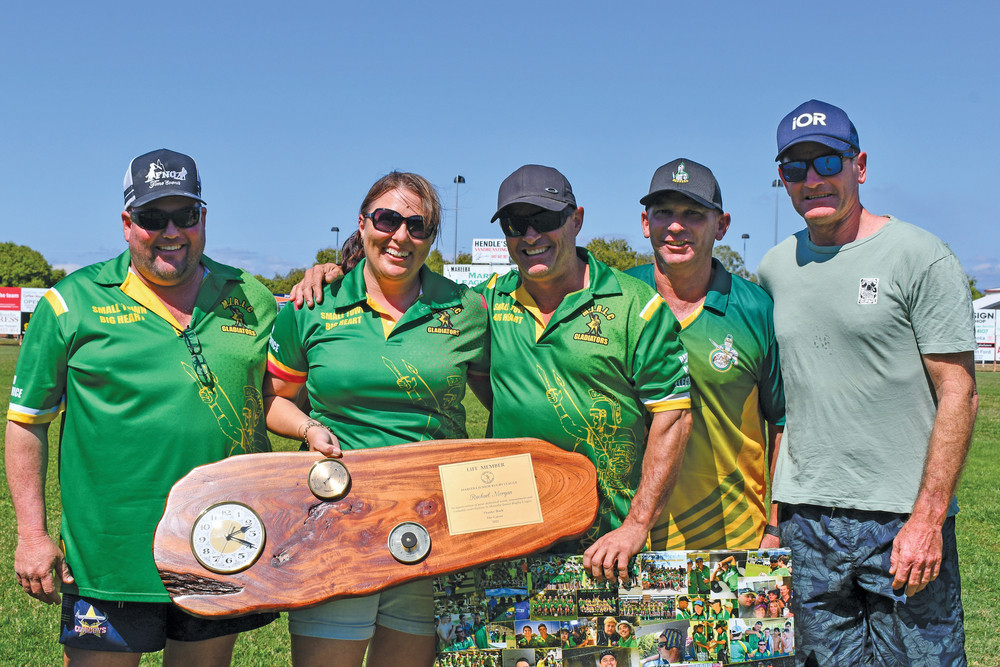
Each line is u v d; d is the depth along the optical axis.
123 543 2.75
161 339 2.81
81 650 2.81
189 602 2.52
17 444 2.79
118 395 2.76
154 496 2.76
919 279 2.87
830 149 2.96
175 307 2.89
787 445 3.22
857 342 2.99
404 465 2.74
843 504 3.04
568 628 2.77
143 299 2.83
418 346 2.88
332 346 2.88
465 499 2.73
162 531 2.57
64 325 2.77
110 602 2.76
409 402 2.88
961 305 2.82
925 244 2.89
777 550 2.83
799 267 3.16
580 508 2.80
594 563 2.74
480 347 3.04
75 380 2.78
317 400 2.94
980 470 9.60
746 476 3.33
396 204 2.79
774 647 2.82
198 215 2.80
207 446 2.81
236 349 2.91
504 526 2.73
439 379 2.89
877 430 2.98
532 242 2.85
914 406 2.94
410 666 3.01
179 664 2.93
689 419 2.94
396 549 2.63
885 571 3.00
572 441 2.94
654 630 2.78
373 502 2.69
